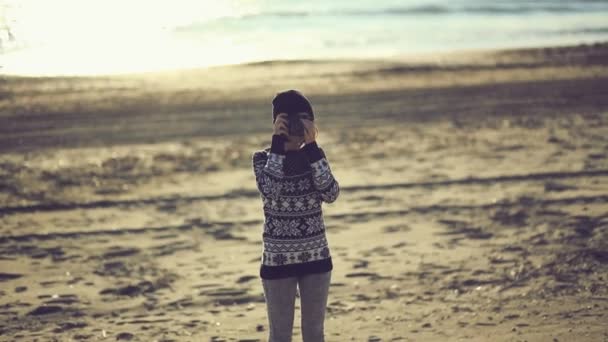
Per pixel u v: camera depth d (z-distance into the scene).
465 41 33.00
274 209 4.38
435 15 40.81
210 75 23.42
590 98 20.06
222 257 8.58
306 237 4.37
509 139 15.28
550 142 14.80
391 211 10.35
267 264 4.40
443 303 6.75
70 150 15.30
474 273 7.57
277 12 36.38
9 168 13.75
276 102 4.47
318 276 4.40
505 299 6.75
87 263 8.47
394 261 8.12
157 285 7.62
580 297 6.67
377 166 13.34
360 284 7.39
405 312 6.56
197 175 13.09
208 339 6.09
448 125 17.11
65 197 11.67
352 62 26.95
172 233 9.65
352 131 16.72
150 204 11.19
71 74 20.66
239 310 6.82
